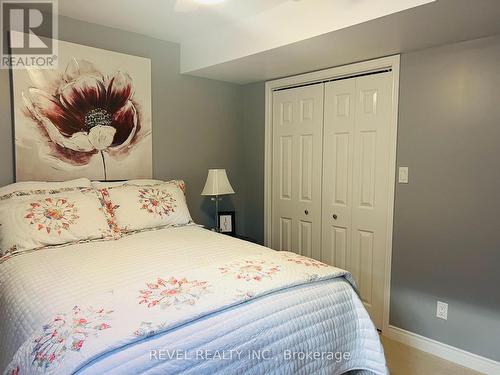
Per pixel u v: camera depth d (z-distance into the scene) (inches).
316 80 118.0
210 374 45.6
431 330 94.3
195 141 129.5
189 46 118.4
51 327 46.6
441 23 73.1
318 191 121.2
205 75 125.0
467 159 85.7
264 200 138.6
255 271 63.6
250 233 145.7
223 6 89.4
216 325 48.9
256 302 55.0
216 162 136.6
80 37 100.3
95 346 41.4
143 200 99.5
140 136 113.3
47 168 96.0
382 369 65.1
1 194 83.5
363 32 79.1
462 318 88.6
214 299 52.5
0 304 61.1
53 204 83.8
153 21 100.6
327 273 66.4
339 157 114.1
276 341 53.2
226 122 138.7
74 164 100.4
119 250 78.8
